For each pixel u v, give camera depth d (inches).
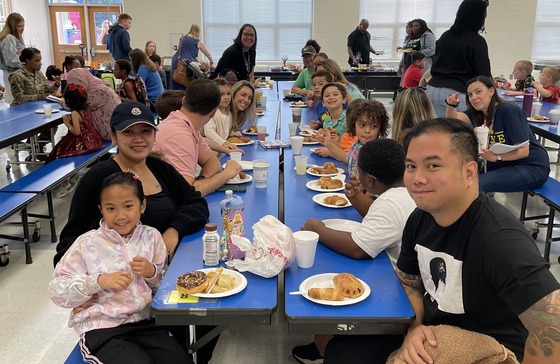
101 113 184.5
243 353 95.3
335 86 152.2
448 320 57.0
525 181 132.6
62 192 186.2
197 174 121.9
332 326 58.1
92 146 173.3
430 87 180.9
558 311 44.9
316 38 437.7
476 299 53.2
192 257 73.4
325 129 153.6
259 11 440.5
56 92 254.7
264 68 411.2
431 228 57.2
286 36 446.9
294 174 118.5
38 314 107.8
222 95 154.3
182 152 99.3
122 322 67.3
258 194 102.7
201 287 61.7
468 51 168.6
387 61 442.9
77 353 68.5
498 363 51.6
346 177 116.2
